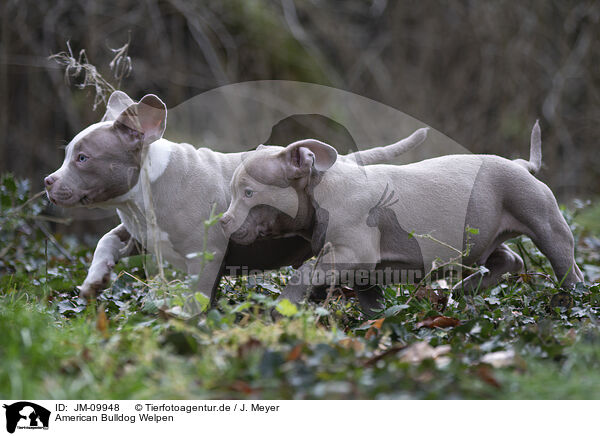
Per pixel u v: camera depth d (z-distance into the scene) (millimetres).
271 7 22156
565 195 23125
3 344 4965
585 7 24312
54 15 18562
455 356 4961
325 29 23562
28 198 11273
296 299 6812
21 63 18297
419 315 6746
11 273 10266
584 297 7473
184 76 20359
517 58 23703
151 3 20016
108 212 17938
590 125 24156
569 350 5176
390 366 4613
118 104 7926
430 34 24312
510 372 4770
